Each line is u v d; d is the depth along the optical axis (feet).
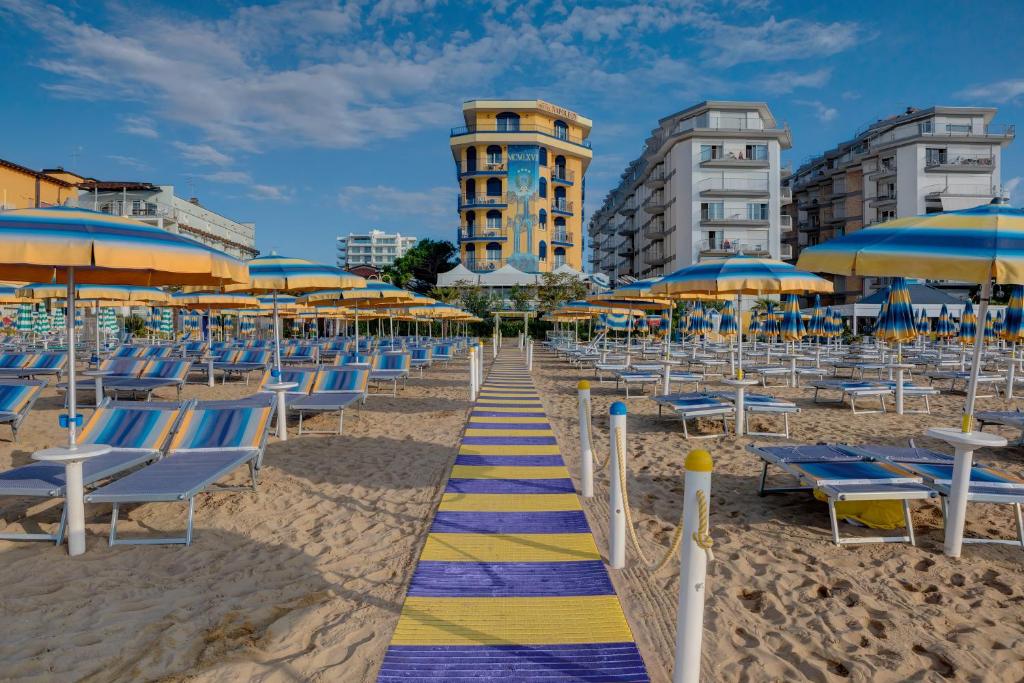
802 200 226.17
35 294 40.86
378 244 531.09
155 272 17.85
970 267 11.38
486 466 21.49
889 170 179.42
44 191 137.18
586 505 17.19
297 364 60.90
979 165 168.25
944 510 14.92
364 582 12.45
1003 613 11.28
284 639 10.28
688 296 35.88
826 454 16.99
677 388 46.26
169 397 40.22
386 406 36.35
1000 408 36.06
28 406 25.84
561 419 31.94
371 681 9.08
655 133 200.13
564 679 9.16
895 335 33.17
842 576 12.83
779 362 64.23
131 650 9.93
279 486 18.97
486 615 10.96
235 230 219.20
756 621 11.12
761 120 175.83
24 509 16.43
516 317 163.53
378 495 18.15
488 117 184.34
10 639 10.19
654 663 9.59
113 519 14.14
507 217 181.68
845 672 9.55
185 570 12.96
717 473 20.74
